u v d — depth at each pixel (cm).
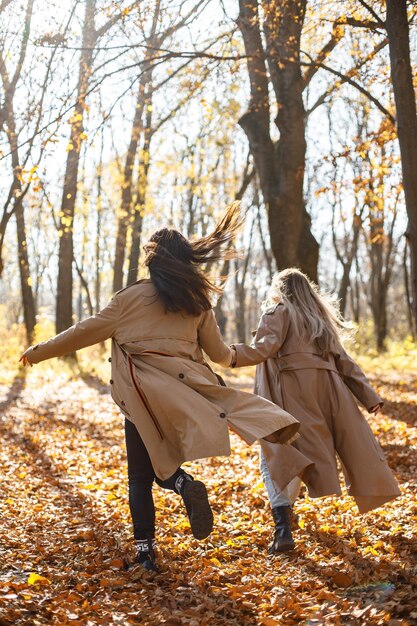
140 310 400
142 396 386
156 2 911
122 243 2370
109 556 431
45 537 468
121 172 2177
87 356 2214
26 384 1650
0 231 1549
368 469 442
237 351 443
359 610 337
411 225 752
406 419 992
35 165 862
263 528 493
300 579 389
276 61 1184
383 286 2983
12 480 665
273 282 488
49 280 4872
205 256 410
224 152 2870
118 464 779
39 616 328
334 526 483
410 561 399
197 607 346
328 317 479
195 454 372
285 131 1284
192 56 963
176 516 531
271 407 398
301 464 428
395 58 727
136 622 332
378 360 2208
